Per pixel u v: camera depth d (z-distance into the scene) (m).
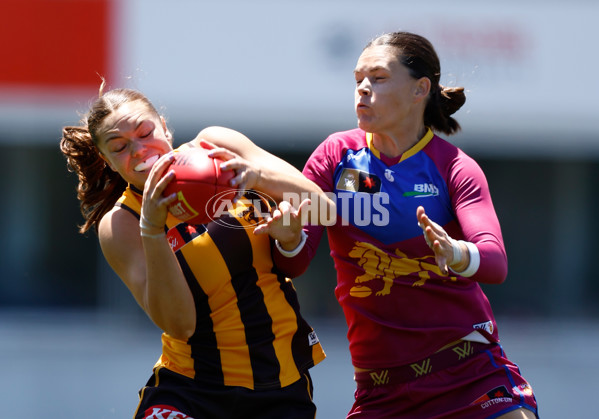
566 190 38.78
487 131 36.22
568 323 38.19
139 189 10.66
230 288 10.59
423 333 11.27
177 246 10.52
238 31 33.81
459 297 11.36
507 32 33.56
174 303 9.94
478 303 11.51
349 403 22.61
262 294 10.76
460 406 11.15
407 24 33.19
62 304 39.12
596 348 33.38
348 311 11.74
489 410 11.04
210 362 10.63
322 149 11.82
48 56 33.53
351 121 34.75
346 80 33.88
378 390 11.59
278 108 34.00
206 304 10.59
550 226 39.06
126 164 10.30
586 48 33.88
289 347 10.88
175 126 34.22
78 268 39.44
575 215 38.91
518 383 11.39
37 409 23.08
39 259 39.34
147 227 9.70
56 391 25.12
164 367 10.91
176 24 33.78
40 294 39.19
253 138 35.06
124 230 10.48
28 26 33.47
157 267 9.80
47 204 39.34
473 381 11.21
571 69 33.84
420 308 11.33
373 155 11.53
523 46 33.75
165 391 10.66
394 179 11.35
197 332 10.65
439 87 11.84
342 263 11.69
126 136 10.18
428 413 11.30
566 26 33.84
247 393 10.55
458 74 33.28
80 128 11.27
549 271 39.28
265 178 10.41
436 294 11.33
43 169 39.16
